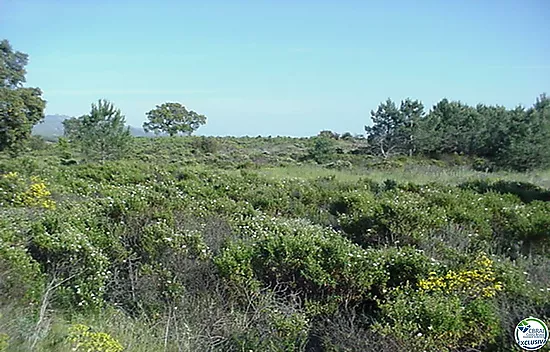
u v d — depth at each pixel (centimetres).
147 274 598
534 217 885
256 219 835
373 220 866
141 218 771
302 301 573
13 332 455
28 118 2817
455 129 3822
